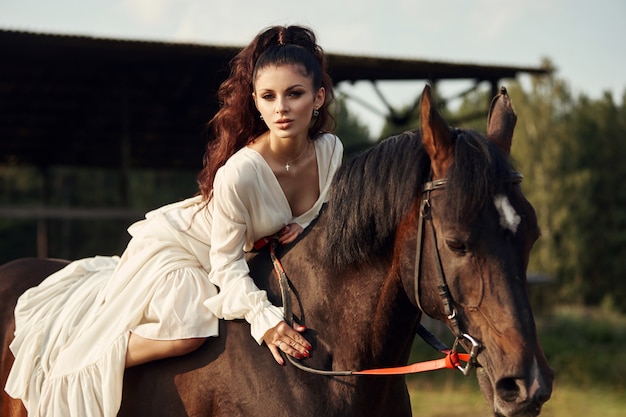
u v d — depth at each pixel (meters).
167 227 2.61
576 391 9.16
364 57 9.70
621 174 29.11
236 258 2.44
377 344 2.28
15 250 23.53
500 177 1.98
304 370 2.28
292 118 2.40
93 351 2.52
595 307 27.67
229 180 2.40
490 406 1.99
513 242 1.96
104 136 14.84
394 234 2.19
